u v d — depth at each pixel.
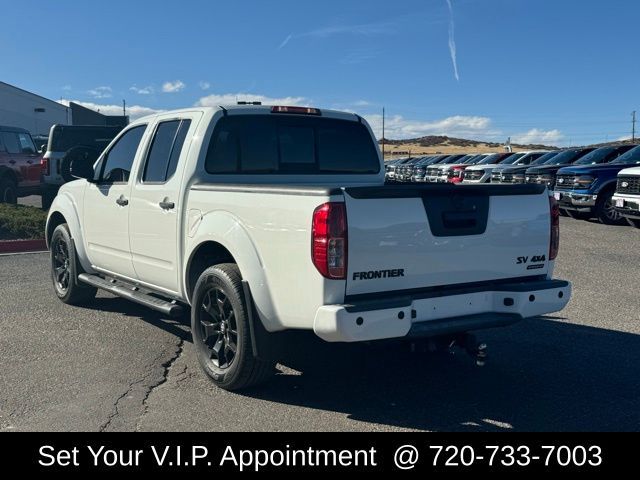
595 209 15.84
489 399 4.88
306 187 4.27
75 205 7.27
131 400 4.79
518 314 4.77
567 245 12.31
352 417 4.55
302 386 5.11
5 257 10.99
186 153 5.47
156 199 5.71
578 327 6.78
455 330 4.48
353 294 4.23
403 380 5.27
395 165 37.12
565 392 5.02
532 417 4.56
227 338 4.97
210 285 5.01
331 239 4.12
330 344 6.07
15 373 5.34
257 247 4.61
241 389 4.95
